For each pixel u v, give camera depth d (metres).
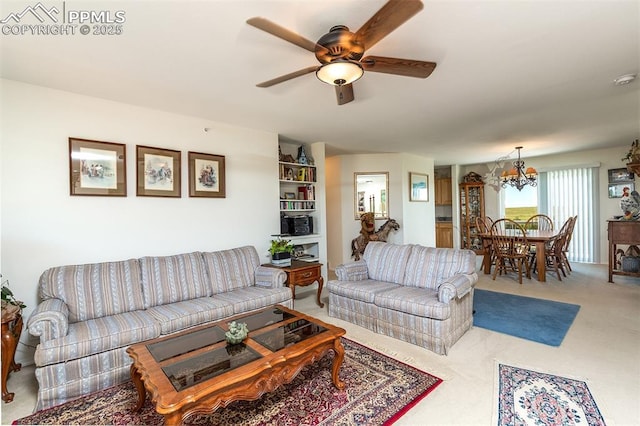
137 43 1.93
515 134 4.58
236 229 3.87
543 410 1.80
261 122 3.74
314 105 3.14
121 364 2.17
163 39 1.89
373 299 3.05
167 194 3.28
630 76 2.55
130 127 3.05
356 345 2.74
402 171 6.20
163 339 2.01
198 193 3.51
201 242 3.55
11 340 2.06
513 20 1.76
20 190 2.50
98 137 2.86
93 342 2.07
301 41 1.58
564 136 4.77
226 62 2.20
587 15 1.72
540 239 4.84
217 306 2.73
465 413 1.80
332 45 1.63
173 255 3.18
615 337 2.76
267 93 2.79
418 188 6.63
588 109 3.42
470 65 2.32
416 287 3.25
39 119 2.58
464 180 7.99
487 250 5.55
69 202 2.71
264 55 2.11
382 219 6.27
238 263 3.43
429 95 2.93
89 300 2.47
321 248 4.95
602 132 4.52
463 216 8.00
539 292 4.28
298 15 1.68
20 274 2.49
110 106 2.93
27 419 1.83
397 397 1.96
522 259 5.20
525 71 2.44
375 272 3.66
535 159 7.01
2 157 2.43
